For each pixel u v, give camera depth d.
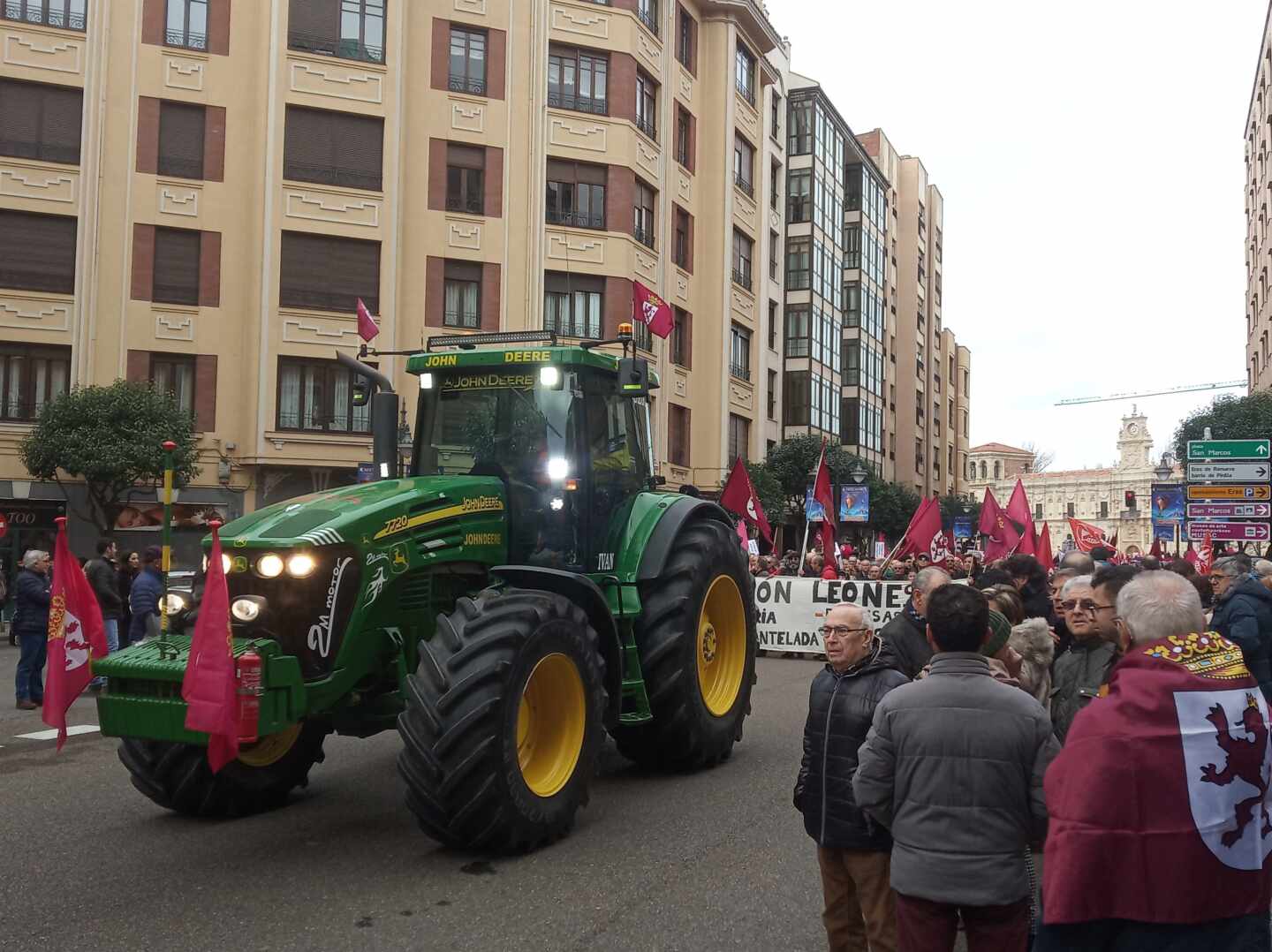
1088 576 4.77
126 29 22.47
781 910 4.89
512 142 25.42
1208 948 2.52
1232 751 2.57
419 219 24.56
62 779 7.52
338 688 5.59
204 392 22.78
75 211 21.94
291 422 23.23
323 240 23.58
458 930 4.61
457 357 7.26
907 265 59.62
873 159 55.53
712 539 8.02
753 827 6.25
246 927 4.64
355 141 23.92
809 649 15.46
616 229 26.33
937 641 3.37
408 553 6.02
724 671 8.26
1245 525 18.70
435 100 24.83
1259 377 47.69
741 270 32.94
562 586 6.38
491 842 5.54
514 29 25.58
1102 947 2.60
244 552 5.60
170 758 6.14
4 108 21.61
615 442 7.59
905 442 58.50
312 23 23.62
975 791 3.16
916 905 3.22
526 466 7.02
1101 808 2.56
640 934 4.58
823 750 3.92
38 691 10.71
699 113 30.77
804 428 38.31
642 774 7.70
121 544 21.03
